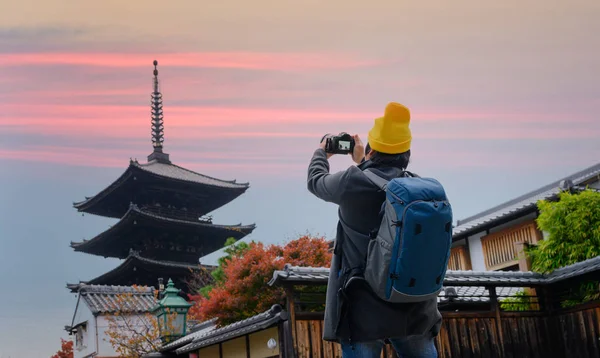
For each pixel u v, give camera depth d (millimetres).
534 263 14492
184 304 18172
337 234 2627
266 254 18062
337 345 11164
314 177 2670
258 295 17344
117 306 29297
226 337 13289
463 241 22172
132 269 41250
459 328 11758
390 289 2336
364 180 2498
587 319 11867
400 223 2291
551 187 23219
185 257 44719
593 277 12023
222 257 26188
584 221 13633
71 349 37219
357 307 2498
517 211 19266
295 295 11148
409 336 2543
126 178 42812
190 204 46344
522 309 13203
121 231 43062
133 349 22312
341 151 2814
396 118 2660
